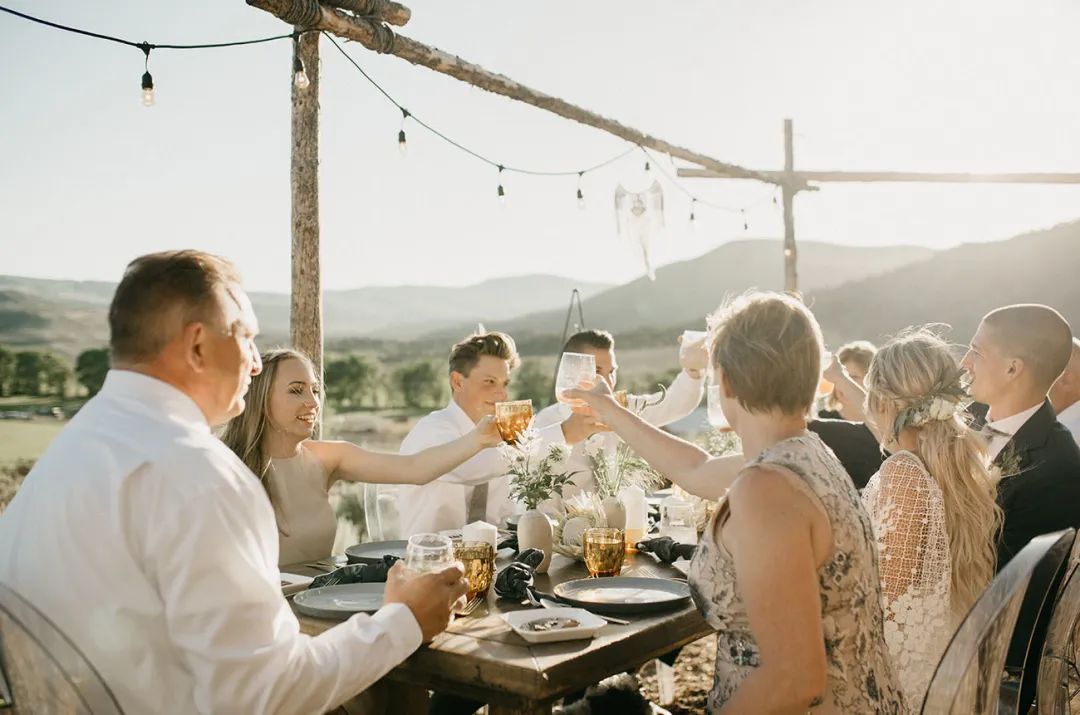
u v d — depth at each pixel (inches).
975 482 97.8
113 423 67.0
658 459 105.8
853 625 68.4
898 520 93.5
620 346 2728.8
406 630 74.2
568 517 122.4
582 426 132.4
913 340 102.3
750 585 64.3
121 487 63.2
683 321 2839.6
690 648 195.8
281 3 150.0
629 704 111.0
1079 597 97.3
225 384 72.5
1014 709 99.0
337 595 95.6
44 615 59.4
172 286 69.2
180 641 63.3
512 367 159.3
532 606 94.4
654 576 110.0
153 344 69.1
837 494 68.6
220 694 63.4
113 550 63.2
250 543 65.8
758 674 63.2
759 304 74.0
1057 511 116.4
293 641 67.5
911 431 101.3
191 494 63.4
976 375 130.6
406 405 1804.9
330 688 68.1
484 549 98.0
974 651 72.7
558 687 75.1
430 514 149.6
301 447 129.3
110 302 70.4
